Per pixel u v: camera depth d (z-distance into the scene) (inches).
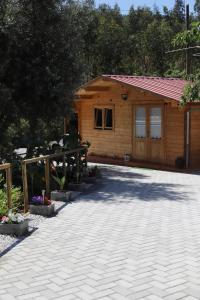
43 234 302.2
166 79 821.2
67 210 379.6
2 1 533.6
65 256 254.4
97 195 453.4
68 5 576.1
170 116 671.8
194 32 329.1
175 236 296.4
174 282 214.4
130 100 738.8
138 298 196.4
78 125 849.5
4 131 579.8
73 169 506.3
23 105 565.6
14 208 342.0
